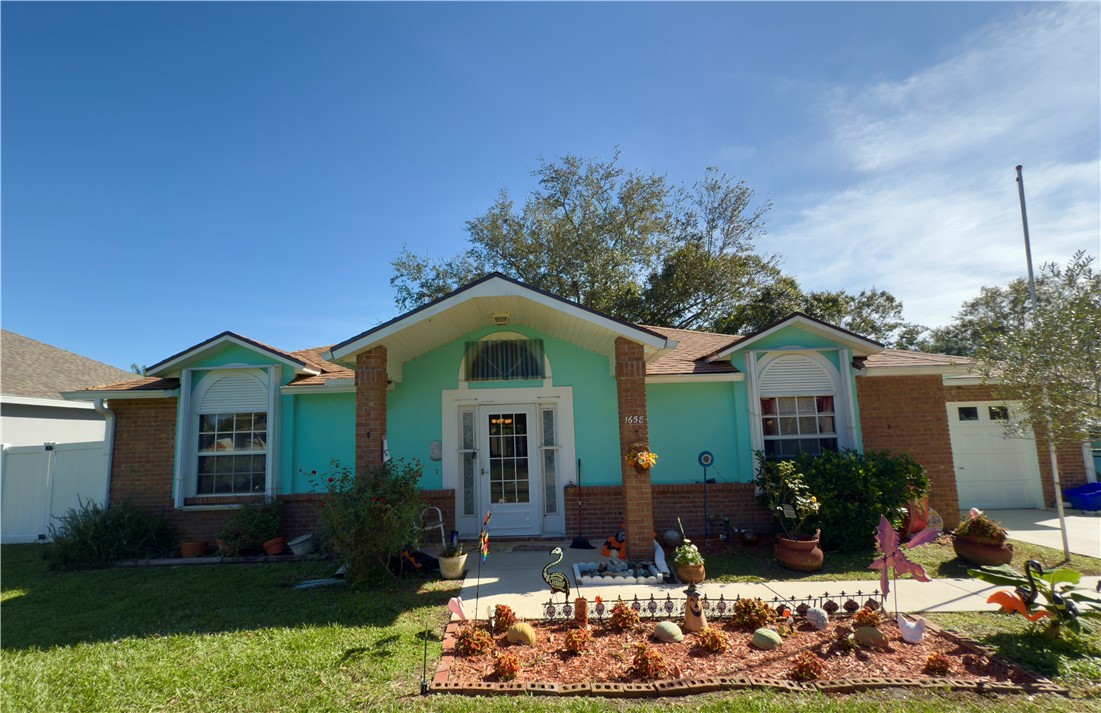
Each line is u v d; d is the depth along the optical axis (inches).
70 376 719.7
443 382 424.5
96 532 369.7
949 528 411.8
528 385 425.4
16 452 474.0
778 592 277.6
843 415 410.6
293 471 418.0
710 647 202.8
